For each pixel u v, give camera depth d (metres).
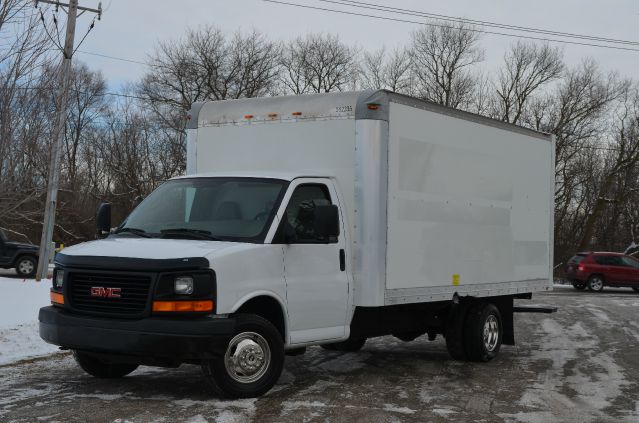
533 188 11.59
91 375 8.21
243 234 7.39
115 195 48.53
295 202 7.82
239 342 7.01
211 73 48.78
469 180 9.91
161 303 6.63
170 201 8.07
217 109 9.28
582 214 49.53
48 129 13.80
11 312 12.81
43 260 21.38
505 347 12.09
